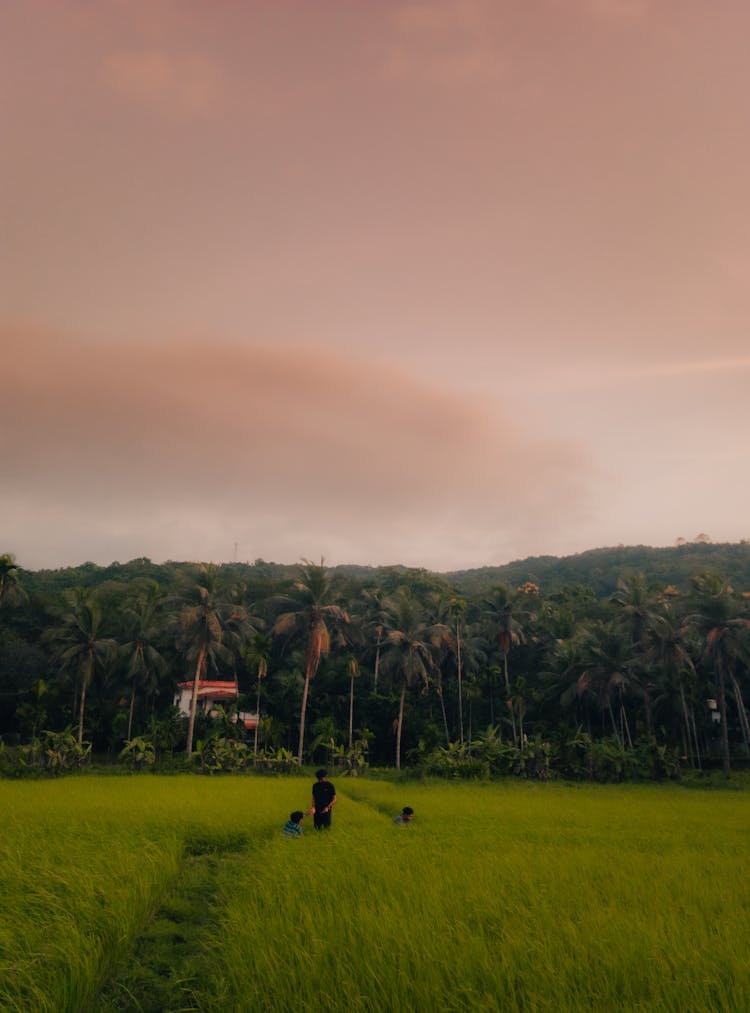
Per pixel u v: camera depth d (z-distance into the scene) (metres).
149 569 124.56
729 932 6.67
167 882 10.33
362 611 86.44
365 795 31.83
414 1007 5.13
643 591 70.69
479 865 10.62
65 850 11.58
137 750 52.81
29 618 81.56
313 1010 5.09
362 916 7.29
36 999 5.40
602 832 17.36
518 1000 5.23
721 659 58.72
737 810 26.55
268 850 12.59
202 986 6.11
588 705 71.12
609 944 6.35
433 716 77.25
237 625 69.75
